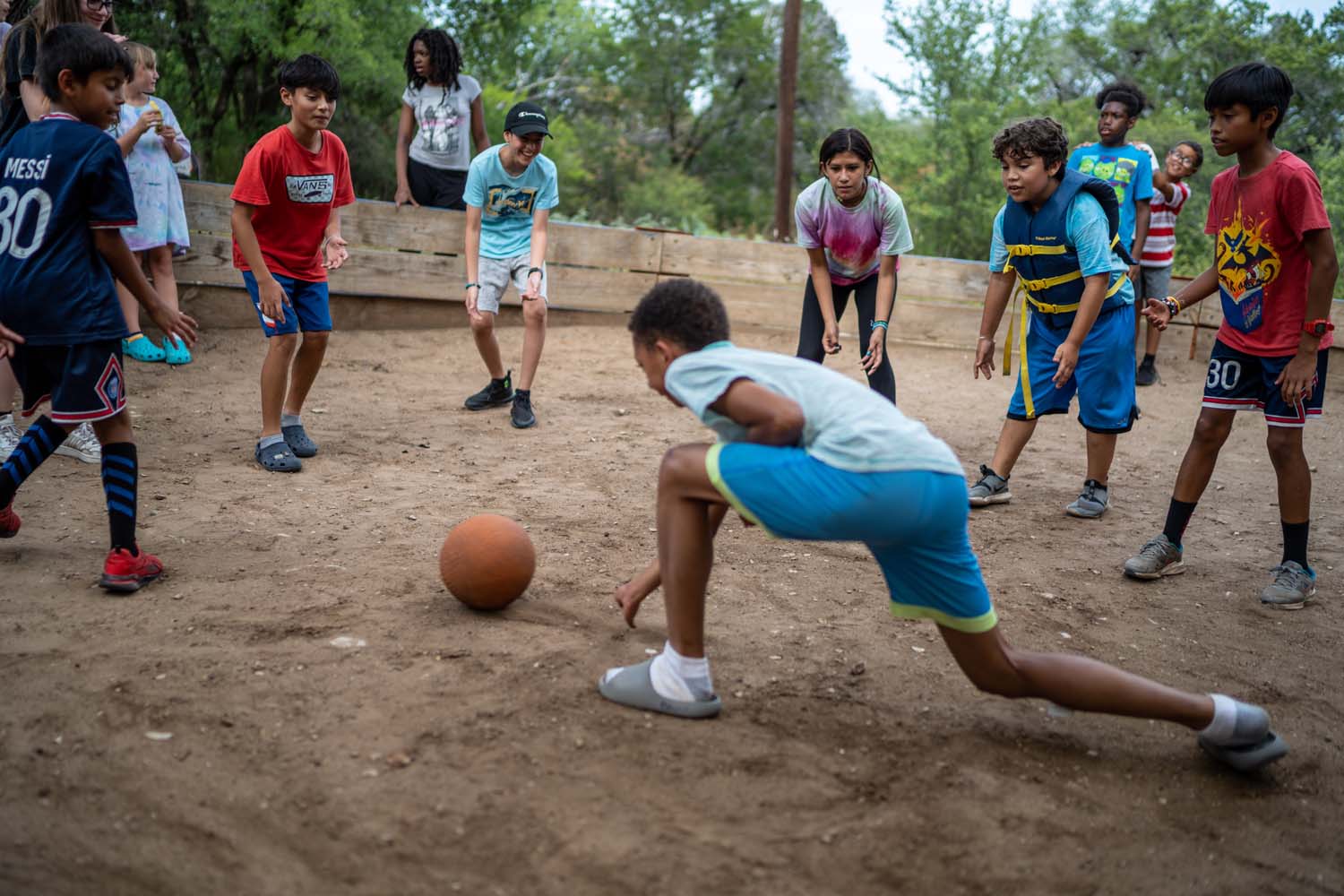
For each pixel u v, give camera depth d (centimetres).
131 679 356
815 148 3703
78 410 420
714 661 398
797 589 485
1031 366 626
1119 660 437
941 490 305
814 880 279
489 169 735
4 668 361
